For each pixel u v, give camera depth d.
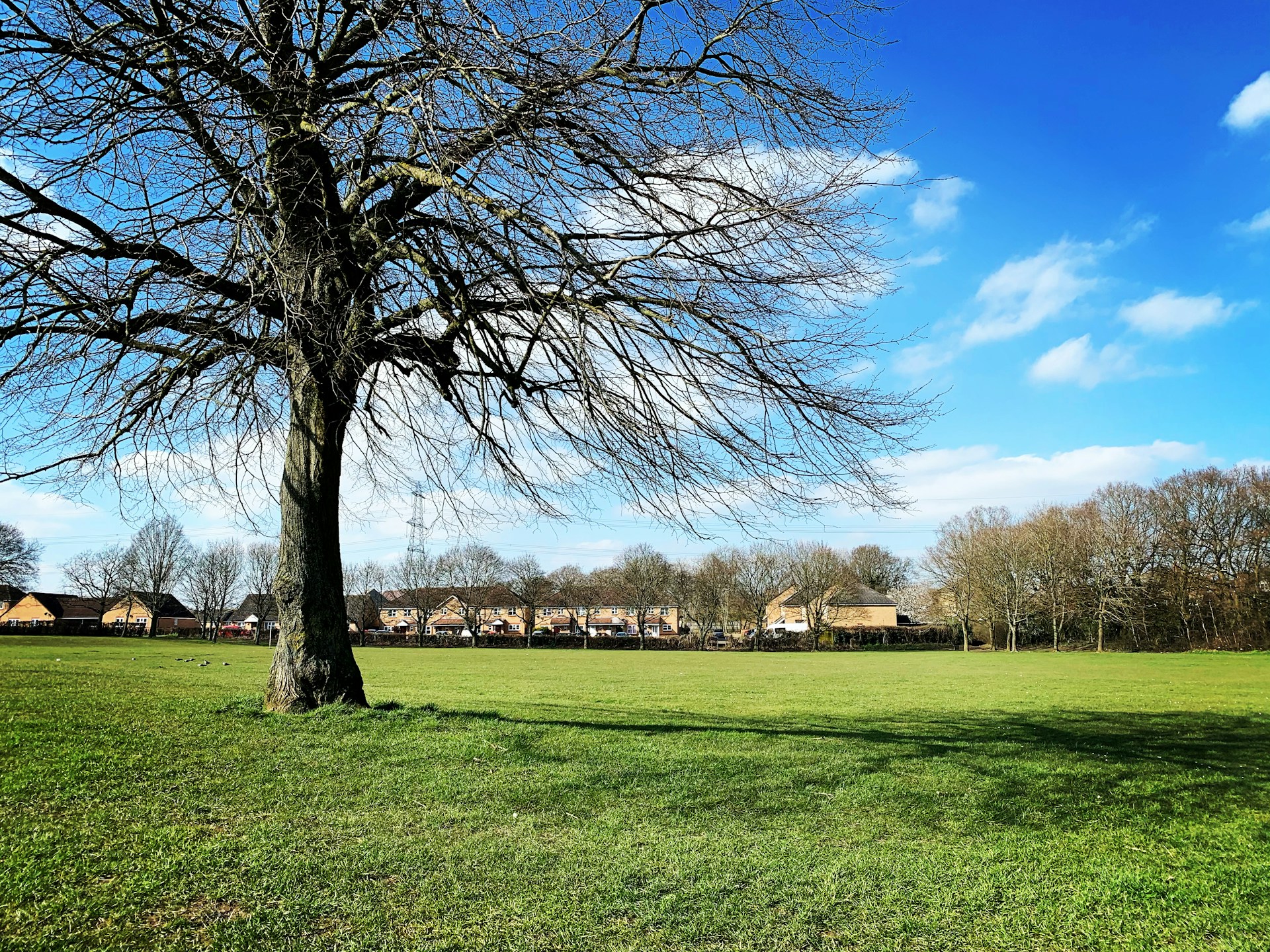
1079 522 73.50
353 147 6.59
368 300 7.85
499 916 4.81
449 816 6.66
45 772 7.11
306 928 4.50
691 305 7.80
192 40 6.66
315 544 10.60
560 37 6.68
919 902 5.31
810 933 4.76
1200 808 8.24
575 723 11.55
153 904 4.65
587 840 6.25
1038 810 7.89
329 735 9.08
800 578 80.25
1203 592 69.19
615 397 8.15
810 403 8.26
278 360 7.72
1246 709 18.80
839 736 11.63
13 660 25.03
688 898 5.20
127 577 83.12
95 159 6.18
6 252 6.76
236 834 5.91
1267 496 66.56
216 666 28.09
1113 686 27.55
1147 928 5.02
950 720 15.15
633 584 83.00
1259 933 4.96
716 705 18.33
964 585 77.19
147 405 8.62
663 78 8.05
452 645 86.81
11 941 4.07
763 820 7.11
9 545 72.06
